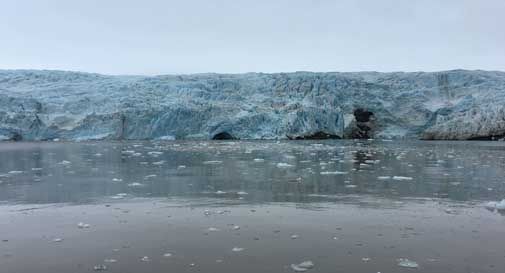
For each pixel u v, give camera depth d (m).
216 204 10.16
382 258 6.31
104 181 13.89
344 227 8.03
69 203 10.33
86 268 5.96
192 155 23.44
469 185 12.96
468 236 7.44
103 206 9.97
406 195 11.30
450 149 28.45
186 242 7.12
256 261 6.20
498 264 6.07
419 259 6.27
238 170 16.70
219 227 8.05
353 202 10.38
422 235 7.50
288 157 22.11
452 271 5.81
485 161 20.28
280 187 12.62
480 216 8.91
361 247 6.82
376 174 15.53
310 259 6.27
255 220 8.58
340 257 6.36
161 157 22.27
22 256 6.46
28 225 8.24
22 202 10.46
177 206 9.93
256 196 11.20
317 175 15.23
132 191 11.98
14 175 15.41
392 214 9.08
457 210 9.48
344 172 16.05
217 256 6.42
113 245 6.97
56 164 19.02
